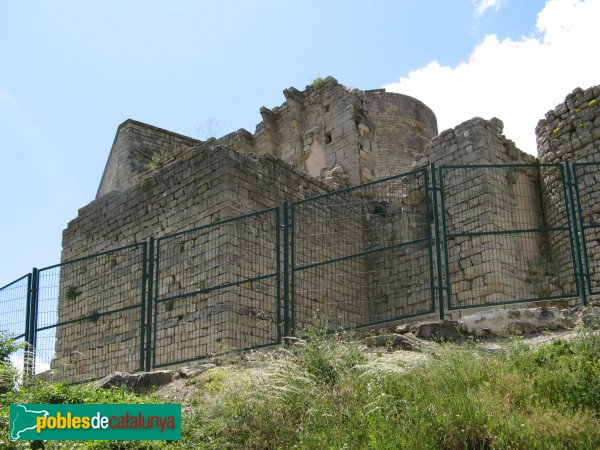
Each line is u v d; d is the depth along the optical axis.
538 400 8.02
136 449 8.38
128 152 25.17
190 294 13.37
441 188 12.62
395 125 32.28
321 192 19.23
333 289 17.69
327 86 24.17
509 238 17.70
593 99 18.47
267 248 16.64
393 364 8.95
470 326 11.75
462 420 7.60
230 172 16.66
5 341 12.62
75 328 18.58
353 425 7.93
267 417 8.56
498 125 19.12
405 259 18.61
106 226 19.50
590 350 8.84
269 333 15.60
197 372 11.07
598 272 17.12
